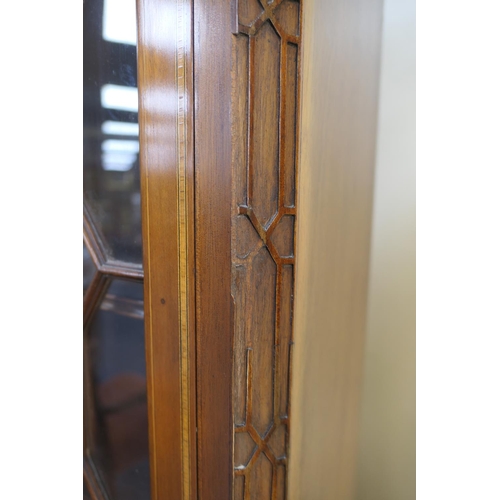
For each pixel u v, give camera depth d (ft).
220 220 1.75
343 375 2.27
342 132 2.17
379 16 2.19
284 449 2.04
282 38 1.86
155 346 1.97
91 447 2.40
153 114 1.86
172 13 1.74
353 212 2.24
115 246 2.13
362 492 2.38
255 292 1.84
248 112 1.74
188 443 1.88
